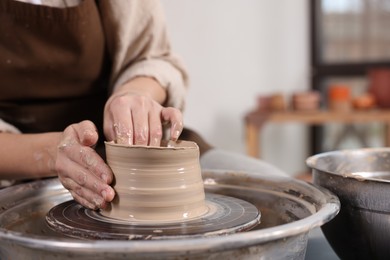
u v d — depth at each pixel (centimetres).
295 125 351
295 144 353
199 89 335
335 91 296
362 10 343
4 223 83
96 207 81
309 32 346
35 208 93
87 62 131
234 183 103
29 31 120
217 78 337
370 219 77
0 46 120
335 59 349
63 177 85
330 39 348
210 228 75
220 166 130
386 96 296
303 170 352
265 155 351
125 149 77
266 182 99
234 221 78
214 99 338
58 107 133
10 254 65
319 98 332
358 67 342
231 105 342
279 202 94
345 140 347
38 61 124
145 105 94
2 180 115
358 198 78
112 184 80
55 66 127
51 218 81
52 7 119
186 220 78
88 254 56
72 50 127
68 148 84
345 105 293
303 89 350
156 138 90
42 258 62
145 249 56
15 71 124
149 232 73
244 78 342
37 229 85
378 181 75
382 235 77
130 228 75
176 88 137
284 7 342
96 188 79
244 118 304
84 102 138
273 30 342
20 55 122
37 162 102
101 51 134
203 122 338
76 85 134
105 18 132
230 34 337
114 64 138
